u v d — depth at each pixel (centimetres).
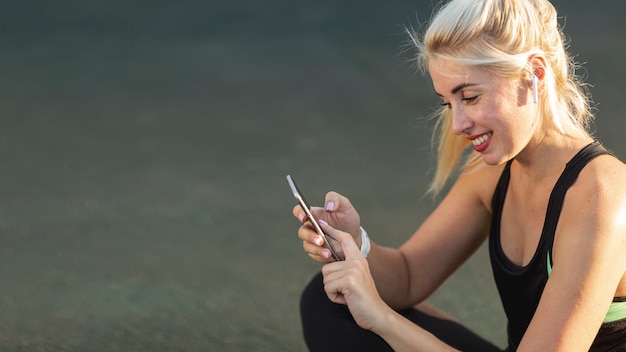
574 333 216
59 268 452
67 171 609
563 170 232
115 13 1040
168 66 865
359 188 574
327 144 667
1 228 505
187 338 376
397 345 230
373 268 277
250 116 733
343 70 836
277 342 373
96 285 431
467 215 289
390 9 1003
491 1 220
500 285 257
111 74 844
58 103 762
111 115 735
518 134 225
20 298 415
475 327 385
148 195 564
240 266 456
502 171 270
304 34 946
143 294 421
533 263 236
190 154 648
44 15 1030
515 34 219
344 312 269
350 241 244
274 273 447
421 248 292
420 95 770
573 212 223
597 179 223
